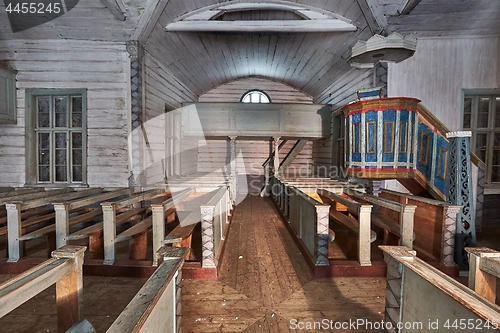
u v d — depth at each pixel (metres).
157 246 3.54
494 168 6.66
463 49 6.23
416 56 6.21
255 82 12.12
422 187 4.86
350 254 4.15
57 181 6.53
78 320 2.06
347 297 3.04
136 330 1.17
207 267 3.45
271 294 3.09
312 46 7.34
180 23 6.22
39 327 2.49
